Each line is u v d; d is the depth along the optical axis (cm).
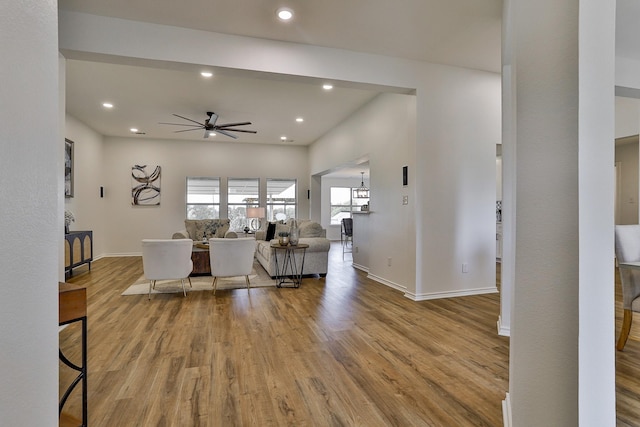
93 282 509
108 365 234
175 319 336
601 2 109
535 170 118
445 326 317
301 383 211
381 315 351
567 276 110
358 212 650
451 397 196
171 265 417
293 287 481
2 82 66
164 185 830
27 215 77
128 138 809
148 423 171
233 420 174
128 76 449
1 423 66
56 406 91
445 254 422
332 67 368
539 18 116
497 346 270
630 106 466
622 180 606
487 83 439
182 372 225
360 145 594
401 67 396
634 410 179
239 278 541
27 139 77
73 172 627
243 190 889
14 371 71
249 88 495
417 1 288
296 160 917
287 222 759
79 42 299
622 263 245
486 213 442
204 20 313
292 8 296
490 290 446
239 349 263
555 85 112
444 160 420
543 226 115
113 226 798
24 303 75
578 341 107
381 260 521
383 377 219
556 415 112
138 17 308
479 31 337
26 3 76
